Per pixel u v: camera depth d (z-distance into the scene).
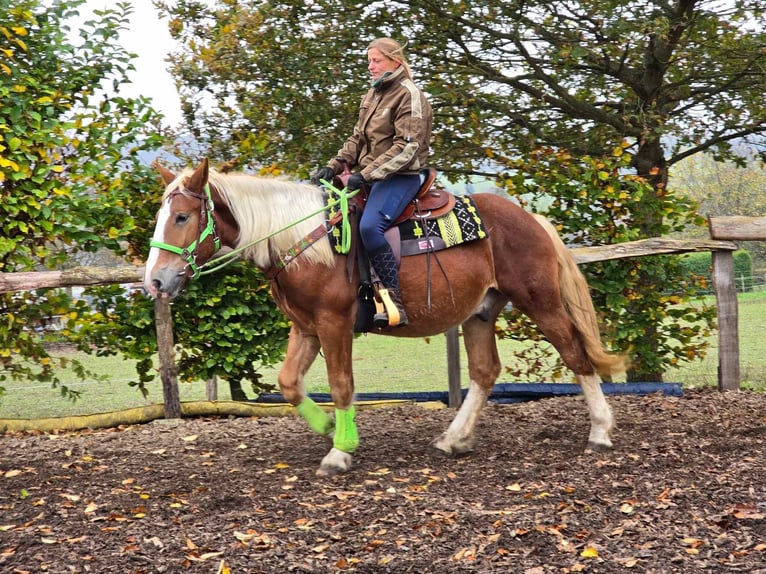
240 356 6.74
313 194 4.65
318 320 4.59
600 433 5.04
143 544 3.60
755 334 14.18
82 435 5.95
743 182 20.34
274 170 7.02
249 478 4.65
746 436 5.27
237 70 8.71
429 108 4.65
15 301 6.34
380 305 4.55
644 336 7.35
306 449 5.34
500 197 5.13
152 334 6.64
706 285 7.32
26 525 3.86
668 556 3.33
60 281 5.99
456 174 9.46
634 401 6.61
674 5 8.42
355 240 4.59
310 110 8.74
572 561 3.31
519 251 4.95
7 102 6.23
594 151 9.27
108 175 6.51
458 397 6.82
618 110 9.48
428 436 5.68
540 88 9.64
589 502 4.01
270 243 4.54
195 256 4.39
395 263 4.57
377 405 6.79
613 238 7.17
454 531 3.67
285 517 3.93
